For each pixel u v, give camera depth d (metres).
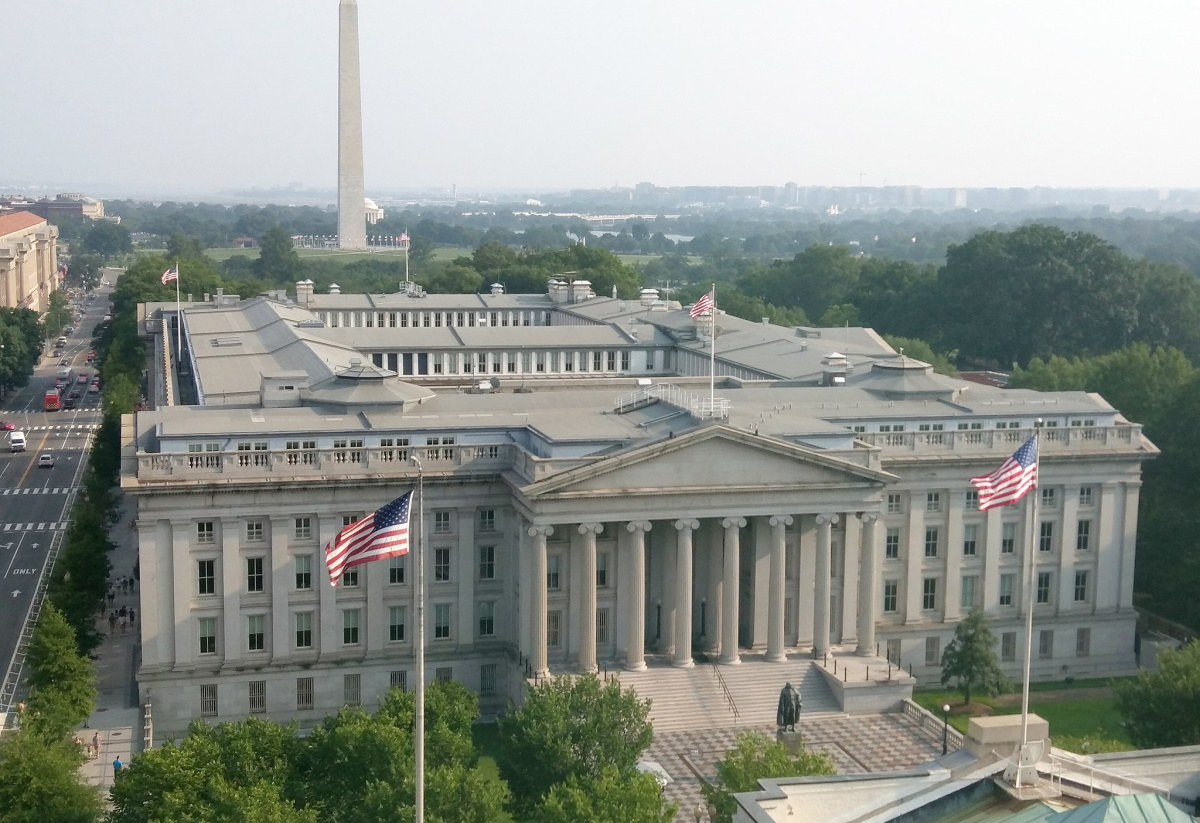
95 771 117.62
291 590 132.75
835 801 65.81
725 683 133.50
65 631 122.06
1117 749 108.56
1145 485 179.38
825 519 137.50
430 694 104.19
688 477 133.25
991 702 142.50
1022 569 153.62
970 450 150.62
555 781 100.94
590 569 132.12
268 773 94.81
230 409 149.38
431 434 138.62
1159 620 164.25
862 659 138.88
